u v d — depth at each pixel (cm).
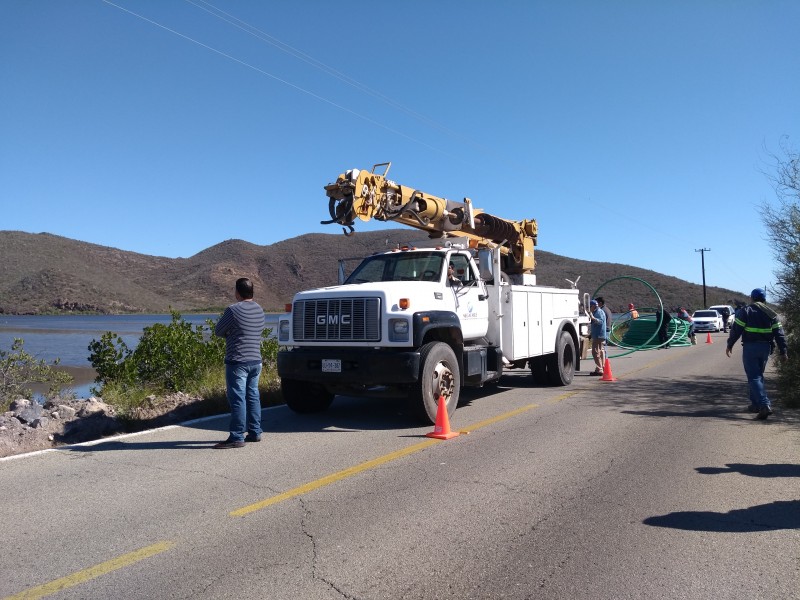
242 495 536
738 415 927
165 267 17650
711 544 428
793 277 1261
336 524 466
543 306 1187
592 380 1393
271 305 14750
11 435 748
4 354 1183
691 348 2570
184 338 1235
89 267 14338
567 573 384
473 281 988
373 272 985
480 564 396
